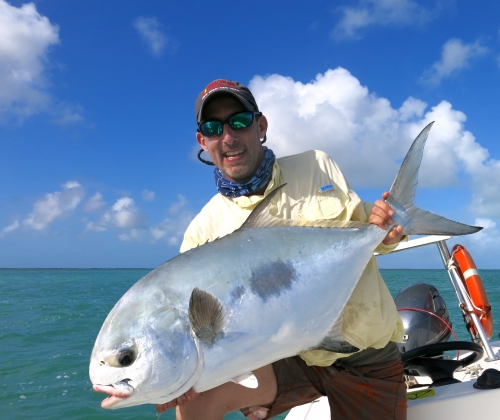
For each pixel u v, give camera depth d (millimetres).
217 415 1031
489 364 1408
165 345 809
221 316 829
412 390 1197
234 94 1026
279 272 884
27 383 2377
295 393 1121
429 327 1507
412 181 973
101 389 806
